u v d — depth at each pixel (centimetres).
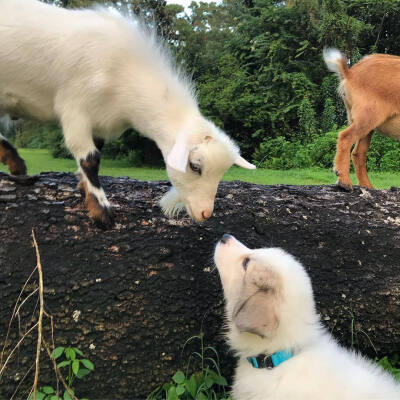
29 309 76
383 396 67
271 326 67
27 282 75
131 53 78
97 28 78
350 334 93
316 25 476
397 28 499
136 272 81
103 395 80
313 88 443
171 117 78
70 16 80
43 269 76
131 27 81
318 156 377
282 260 74
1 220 78
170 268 83
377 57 142
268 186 107
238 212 93
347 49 473
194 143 73
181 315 83
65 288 77
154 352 82
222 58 484
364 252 95
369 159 351
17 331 75
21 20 78
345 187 112
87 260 79
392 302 94
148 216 86
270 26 481
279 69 452
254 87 452
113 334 79
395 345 96
